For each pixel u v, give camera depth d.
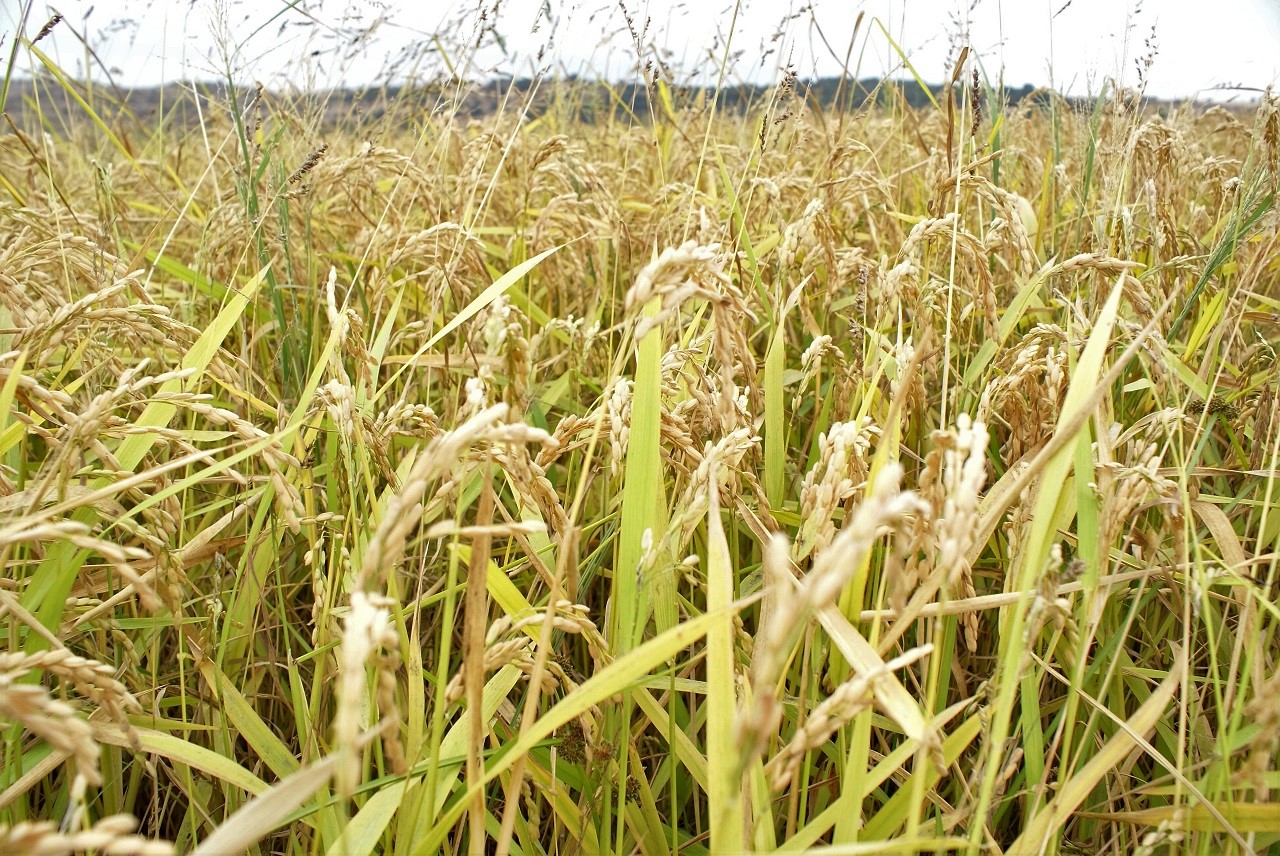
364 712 1.46
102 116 4.27
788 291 2.78
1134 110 2.60
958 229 2.04
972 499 0.94
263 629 1.89
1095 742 1.76
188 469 1.94
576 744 1.47
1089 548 1.40
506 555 2.02
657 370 1.40
